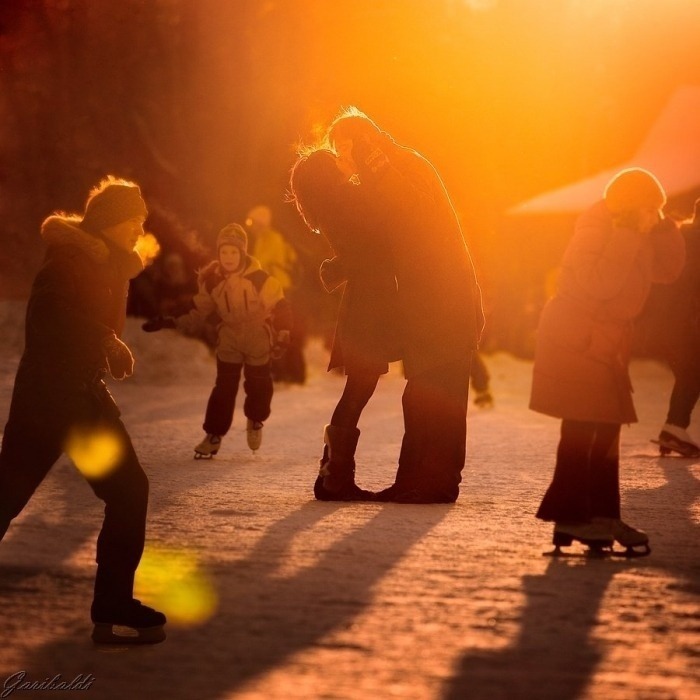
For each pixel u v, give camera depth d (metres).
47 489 16.59
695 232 22.23
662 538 13.80
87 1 49.84
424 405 16.19
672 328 22.20
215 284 20.64
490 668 8.80
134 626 9.41
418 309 16.11
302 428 26.03
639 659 9.05
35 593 10.80
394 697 8.16
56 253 9.98
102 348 9.90
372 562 12.12
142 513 9.77
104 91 50.53
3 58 50.50
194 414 28.59
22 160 51.59
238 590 10.97
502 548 12.94
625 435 26.77
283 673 8.66
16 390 9.99
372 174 16.41
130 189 10.17
